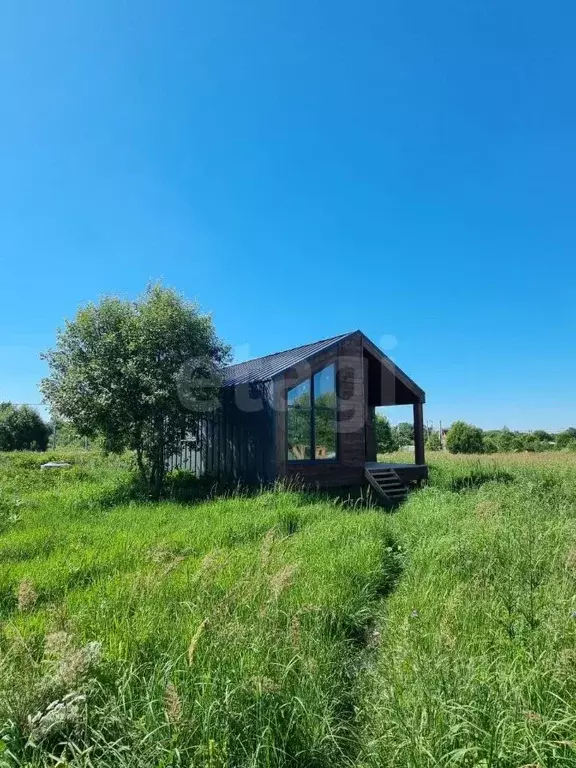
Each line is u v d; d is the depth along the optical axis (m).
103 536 7.83
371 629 4.98
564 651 3.18
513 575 5.44
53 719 2.71
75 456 23.92
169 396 12.85
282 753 2.74
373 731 3.06
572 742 2.37
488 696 2.96
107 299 13.54
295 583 5.11
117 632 3.97
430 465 19.78
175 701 2.63
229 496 12.52
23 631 4.12
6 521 9.30
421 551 6.87
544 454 27.47
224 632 3.71
